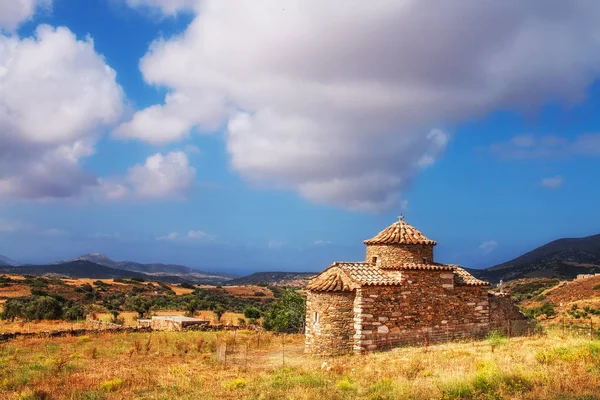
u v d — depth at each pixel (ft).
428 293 107.96
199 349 110.42
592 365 63.82
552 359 69.67
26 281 358.23
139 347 111.24
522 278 524.93
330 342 100.48
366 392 62.80
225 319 226.38
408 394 58.18
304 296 175.63
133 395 67.67
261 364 94.58
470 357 80.53
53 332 132.57
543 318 225.97
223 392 68.54
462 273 118.42
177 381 76.69
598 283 299.79
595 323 176.35
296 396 62.39
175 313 246.47
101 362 95.30
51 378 77.82
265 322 174.81
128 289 400.67
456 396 56.90
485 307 114.83
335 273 108.58
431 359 79.97
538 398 53.36
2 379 76.38
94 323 174.40
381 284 102.42
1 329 157.17
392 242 111.04
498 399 54.44
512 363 69.15
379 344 101.09
